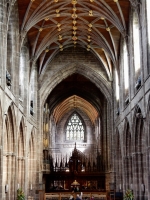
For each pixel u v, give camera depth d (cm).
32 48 4138
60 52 4819
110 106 4788
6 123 3058
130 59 3447
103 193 4012
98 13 3747
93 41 4391
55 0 3522
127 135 3706
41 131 4747
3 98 2644
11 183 3125
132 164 3319
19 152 3741
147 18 2686
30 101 4306
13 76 3275
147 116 2642
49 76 4762
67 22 4066
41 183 4669
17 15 3397
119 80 4150
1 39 2705
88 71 4788
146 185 3094
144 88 2733
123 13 3525
